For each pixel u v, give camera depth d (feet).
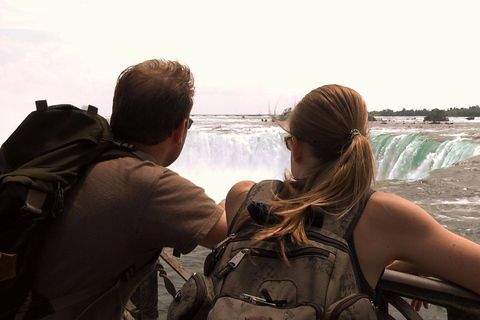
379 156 86.53
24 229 3.76
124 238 4.28
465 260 3.47
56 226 4.12
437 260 3.52
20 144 4.21
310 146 4.07
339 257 3.37
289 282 3.32
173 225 4.27
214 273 3.71
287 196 3.99
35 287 4.06
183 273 6.40
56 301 4.17
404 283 3.99
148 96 4.61
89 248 4.19
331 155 3.99
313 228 3.54
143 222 4.27
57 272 4.13
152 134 4.74
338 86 4.10
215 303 3.37
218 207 4.49
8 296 3.83
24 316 3.99
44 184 3.81
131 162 4.47
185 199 4.36
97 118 4.51
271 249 3.52
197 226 4.29
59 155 4.09
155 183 4.34
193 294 3.50
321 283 3.23
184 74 4.85
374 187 3.94
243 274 3.52
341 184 3.70
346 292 3.27
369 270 3.62
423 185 46.32
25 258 3.83
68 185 4.08
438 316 17.22
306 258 3.37
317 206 3.53
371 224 3.61
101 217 4.19
